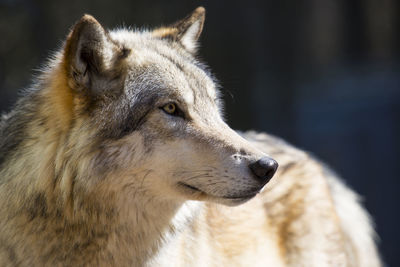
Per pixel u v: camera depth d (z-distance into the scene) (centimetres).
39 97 841
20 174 798
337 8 5200
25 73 2411
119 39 881
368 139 3716
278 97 3319
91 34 775
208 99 857
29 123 830
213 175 802
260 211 1032
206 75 885
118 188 795
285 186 1083
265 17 3294
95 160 782
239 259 968
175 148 805
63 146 791
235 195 804
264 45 3250
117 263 812
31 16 2441
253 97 2681
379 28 5434
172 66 844
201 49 2564
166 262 837
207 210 954
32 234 778
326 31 5122
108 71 798
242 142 818
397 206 3045
